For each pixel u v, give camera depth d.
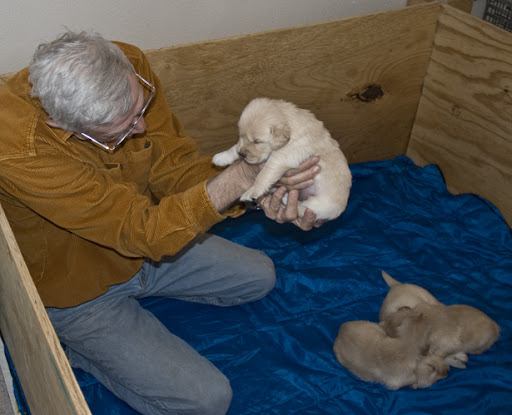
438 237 3.40
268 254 3.24
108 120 1.82
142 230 1.89
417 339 2.53
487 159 3.57
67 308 2.29
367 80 3.68
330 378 2.59
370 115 3.85
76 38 1.84
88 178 1.93
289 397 2.52
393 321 2.59
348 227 3.45
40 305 1.63
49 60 1.76
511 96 3.28
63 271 2.23
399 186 3.74
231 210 2.21
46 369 1.70
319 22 3.33
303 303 2.95
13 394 2.74
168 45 3.18
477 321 2.64
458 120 3.70
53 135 1.95
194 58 3.07
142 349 2.29
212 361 2.65
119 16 2.97
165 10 3.06
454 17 3.51
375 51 3.57
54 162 1.90
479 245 3.34
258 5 3.30
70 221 1.95
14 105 1.93
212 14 3.20
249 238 3.32
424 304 2.73
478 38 3.40
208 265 2.69
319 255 3.24
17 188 1.94
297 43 3.30
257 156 1.91
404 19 3.53
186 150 2.53
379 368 2.51
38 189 1.89
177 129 2.59
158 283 2.69
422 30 3.63
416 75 3.82
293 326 2.83
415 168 3.95
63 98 1.75
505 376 2.60
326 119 3.72
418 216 3.56
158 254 1.91
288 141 1.94
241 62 3.21
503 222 3.45
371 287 3.06
